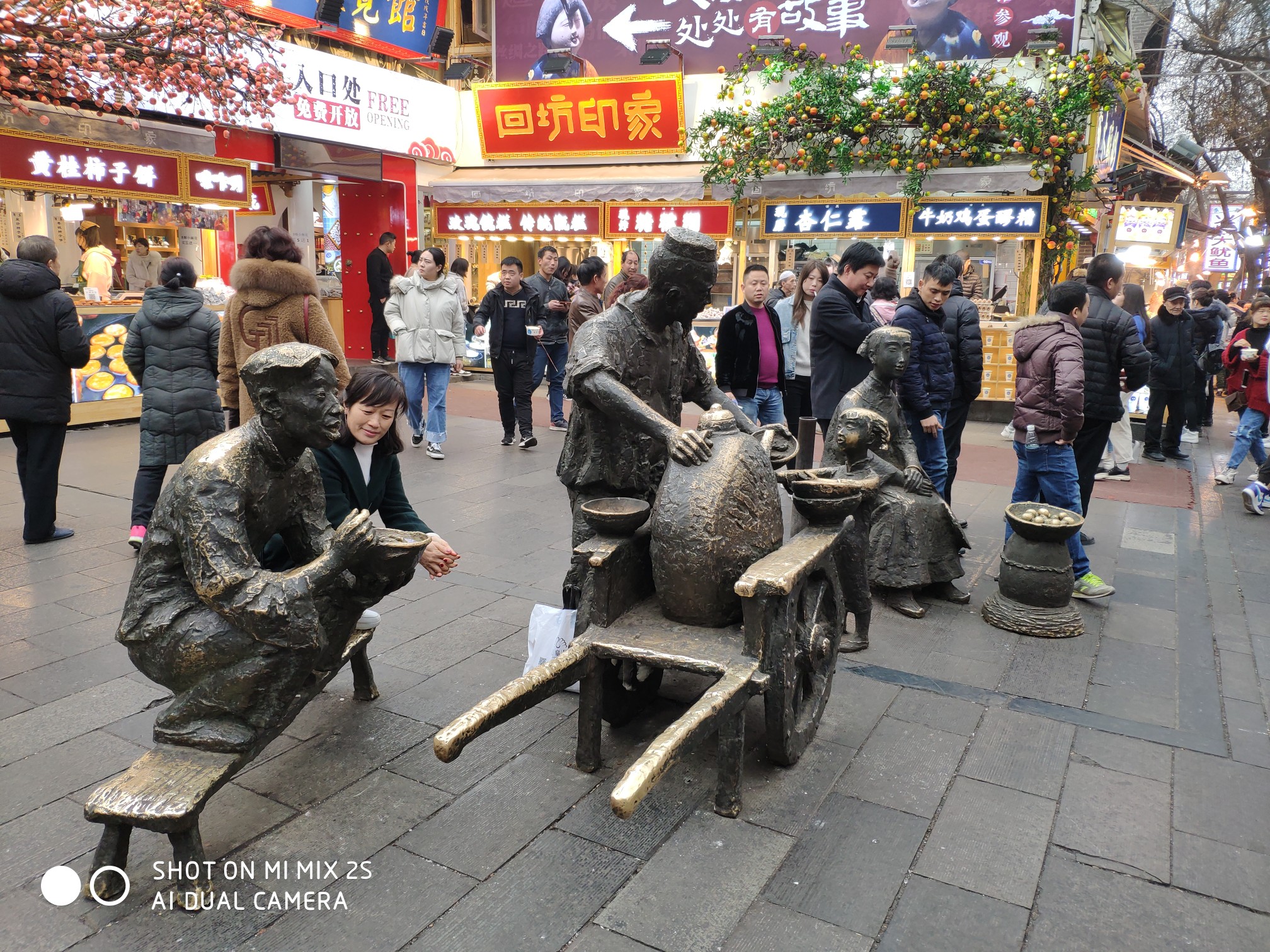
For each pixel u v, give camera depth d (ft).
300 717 10.50
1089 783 9.50
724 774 8.63
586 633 9.22
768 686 8.57
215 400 16.72
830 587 10.25
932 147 30.60
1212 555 18.11
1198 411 31.65
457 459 25.16
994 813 8.91
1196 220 78.23
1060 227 31.81
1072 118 29.96
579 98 36.83
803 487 10.05
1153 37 61.46
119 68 23.66
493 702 7.61
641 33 38.50
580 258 41.09
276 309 16.52
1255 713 11.22
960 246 36.14
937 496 14.82
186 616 7.79
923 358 16.55
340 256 46.78
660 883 7.73
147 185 27.43
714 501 8.91
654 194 35.70
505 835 8.36
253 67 29.17
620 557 9.40
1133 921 7.41
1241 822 8.87
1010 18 33.24
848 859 8.12
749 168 33.55
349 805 8.76
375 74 35.70
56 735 9.91
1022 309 32.89
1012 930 7.28
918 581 14.44
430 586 15.11
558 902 7.47
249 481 7.77
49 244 16.01
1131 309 28.48
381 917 7.27
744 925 7.25
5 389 15.57
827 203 33.32
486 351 42.60
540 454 26.00
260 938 7.04
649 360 10.16
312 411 7.68
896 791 9.24
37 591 14.17
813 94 31.83
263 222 44.91
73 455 24.02
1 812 8.51
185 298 16.21
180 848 7.33
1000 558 15.12
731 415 9.62
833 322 16.74
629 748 9.95
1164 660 12.81
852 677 12.00
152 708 10.54
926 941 7.13
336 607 8.81
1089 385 16.28
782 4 36.01
